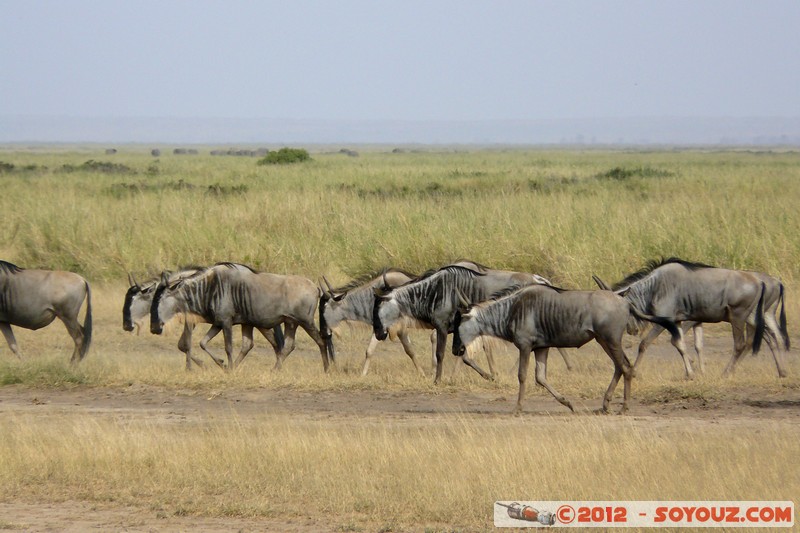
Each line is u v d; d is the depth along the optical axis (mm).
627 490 30359
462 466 32906
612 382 43219
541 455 33594
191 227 87000
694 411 43656
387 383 50938
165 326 53438
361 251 80625
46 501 31094
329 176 181875
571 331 42656
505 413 43844
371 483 31703
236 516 29531
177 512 29703
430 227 82625
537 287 43406
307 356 61188
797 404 44906
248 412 44406
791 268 74375
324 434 37406
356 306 54844
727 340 63844
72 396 48312
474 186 149875
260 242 83938
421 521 28906
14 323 54469
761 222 82438
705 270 50938
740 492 29984
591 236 79188
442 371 52812
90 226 88875
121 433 37719
